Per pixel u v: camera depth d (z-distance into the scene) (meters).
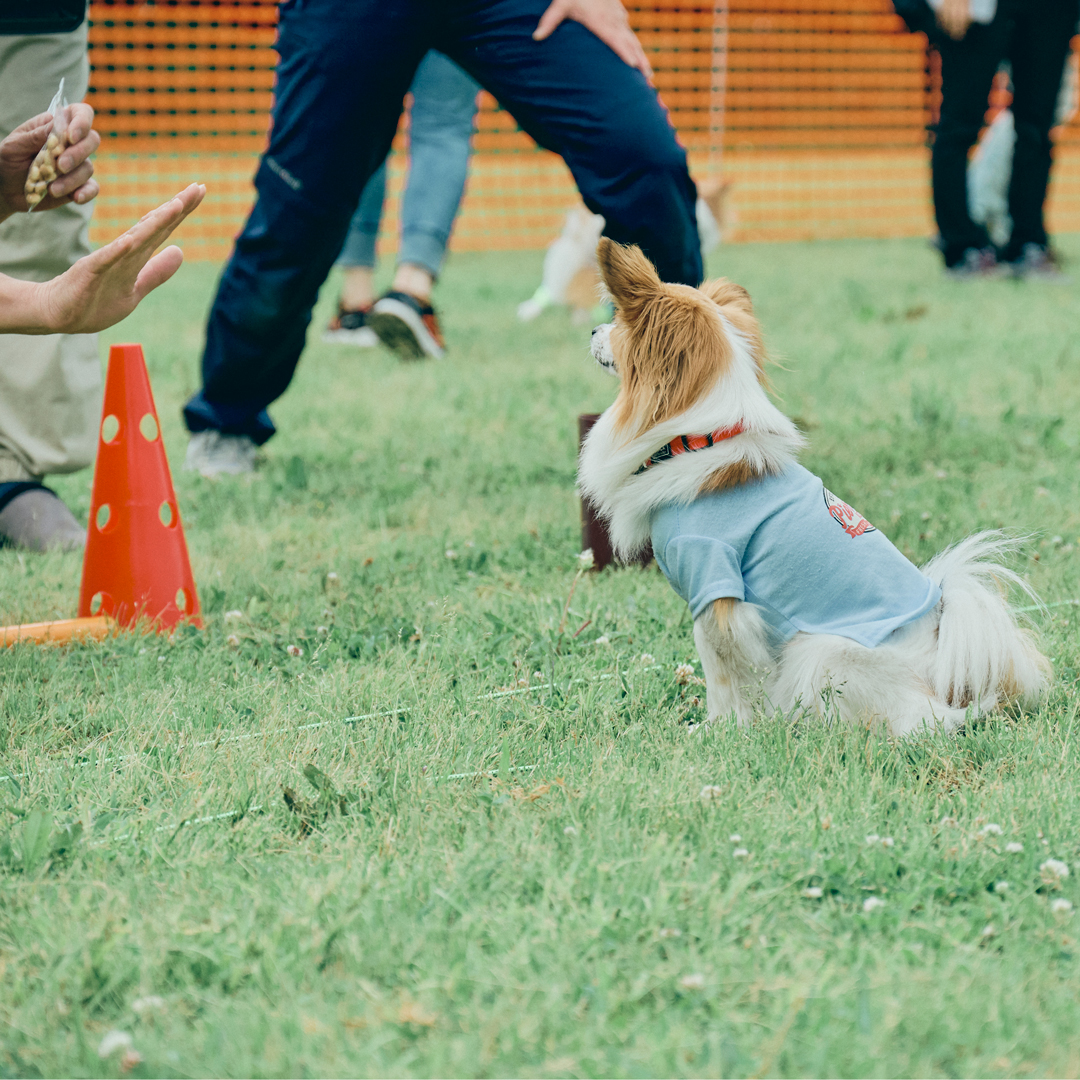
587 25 3.64
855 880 1.89
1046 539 3.66
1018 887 1.87
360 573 3.56
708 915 1.78
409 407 5.70
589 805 2.13
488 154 16.50
